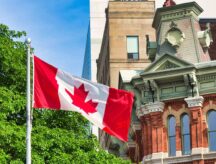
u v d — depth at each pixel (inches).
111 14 3410.4
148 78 2287.2
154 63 2292.1
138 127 2438.5
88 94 1172.5
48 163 1528.1
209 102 2239.2
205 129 2225.6
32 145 1502.2
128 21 3405.5
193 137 2224.4
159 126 2284.7
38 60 1174.3
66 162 1528.1
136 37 3385.8
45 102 1172.5
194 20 2434.8
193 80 2235.5
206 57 2418.8
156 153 2268.7
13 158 1478.8
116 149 2687.0
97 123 1161.4
